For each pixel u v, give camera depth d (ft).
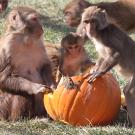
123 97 44.09
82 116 39.37
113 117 40.24
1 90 41.96
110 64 39.91
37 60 41.98
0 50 41.06
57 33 63.62
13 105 41.81
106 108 39.37
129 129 38.86
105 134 37.96
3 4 54.80
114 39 40.32
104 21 40.63
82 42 43.32
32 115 42.06
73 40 42.91
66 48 43.11
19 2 73.97
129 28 56.70
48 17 69.36
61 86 39.81
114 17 55.88
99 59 41.16
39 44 41.98
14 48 40.88
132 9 56.24
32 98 41.78
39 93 41.91
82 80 39.47
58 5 73.92
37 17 40.98
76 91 39.22
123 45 40.40
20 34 40.96
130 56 40.52
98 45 41.09
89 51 57.93
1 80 41.09
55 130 39.19
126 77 41.09
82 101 39.09
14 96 41.75
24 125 40.29
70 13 54.49
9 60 40.81
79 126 39.73
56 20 68.44
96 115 39.37
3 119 42.06
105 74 40.42
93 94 39.09
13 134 38.34
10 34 41.14
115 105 39.81
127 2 56.39
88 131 38.27
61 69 43.55
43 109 42.47
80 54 43.37
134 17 56.29
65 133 38.45
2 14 67.62
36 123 40.45
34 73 41.91
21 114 41.86
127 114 41.70
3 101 42.01
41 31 40.98
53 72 44.24
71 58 43.32
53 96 39.91
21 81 40.83
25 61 41.45
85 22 40.86
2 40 41.57
